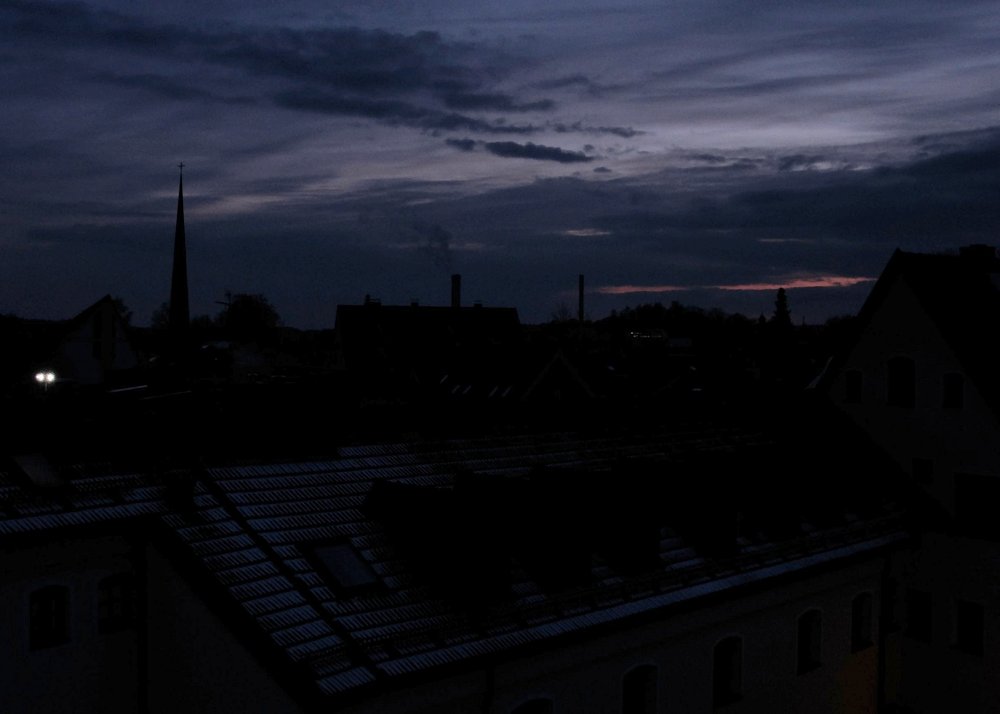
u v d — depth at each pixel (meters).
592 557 20.48
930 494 29.52
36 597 15.42
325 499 19.55
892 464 30.58
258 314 118.06
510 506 19.00
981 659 26.83
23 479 16.23
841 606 25.48
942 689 27.67
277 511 18.44
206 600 15.55
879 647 27.06
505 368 66.25
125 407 19.83
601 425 28.98
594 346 103.31
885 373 30.98
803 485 26.11
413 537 18.52
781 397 33.62
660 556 21.56
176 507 17.23
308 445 21.53
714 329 142.62
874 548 25.97
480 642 16.62
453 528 17.92
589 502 20.58
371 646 15.38
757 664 22.69
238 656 15.05
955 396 29.09
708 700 21.41
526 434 26.50
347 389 23.66
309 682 14.03
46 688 15.32
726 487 23.86
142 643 16.56
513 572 18.89
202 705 15.73
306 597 16.06
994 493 27.91
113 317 57.84
